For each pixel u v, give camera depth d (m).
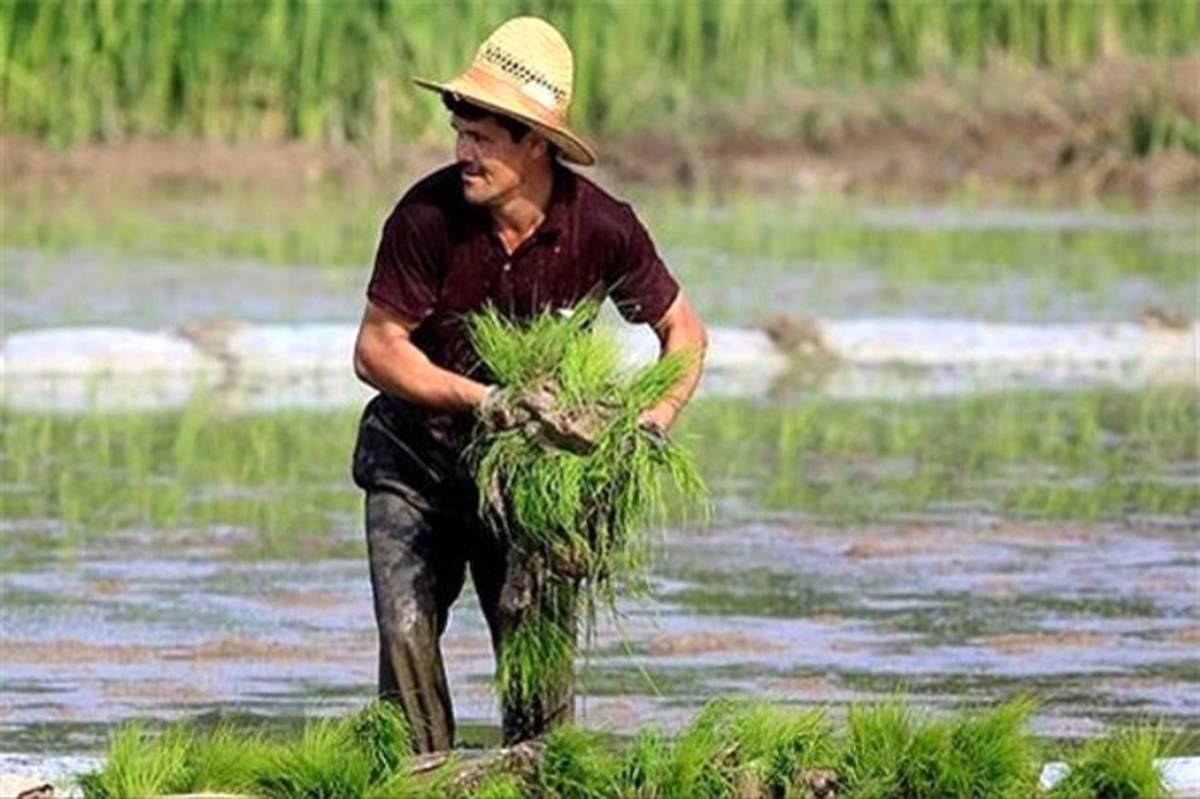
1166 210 42.28
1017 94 47.81
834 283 32.91
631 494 12.16
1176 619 17.30
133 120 44.94
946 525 20.22
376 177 44.44
